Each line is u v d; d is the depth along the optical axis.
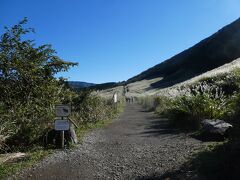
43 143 11.68
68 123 11.43
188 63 124.94
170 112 18.20
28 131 11.62
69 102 16.58
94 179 8.12
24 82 13.98
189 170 7.80
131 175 8.20
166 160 9.11
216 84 22.73
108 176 8.28
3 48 14.02
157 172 8.16
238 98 11.77
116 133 14.60
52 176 8.43
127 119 21.06
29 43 14.46
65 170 8.90
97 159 9.90
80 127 15.43
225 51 107.69
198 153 9.09
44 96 14.34
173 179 7.46
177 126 15.16
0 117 11.30
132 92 99.56
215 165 7.53
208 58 112.50
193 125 14.01
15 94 13.78
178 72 116.88
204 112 14.00
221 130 11.16
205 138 11.50
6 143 11.23
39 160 9.90
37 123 12.27
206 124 12.07
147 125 17.03
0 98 13.38
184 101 16.52
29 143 11.56
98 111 19.09
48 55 15.17
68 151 10.95
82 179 8.16
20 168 9.06
